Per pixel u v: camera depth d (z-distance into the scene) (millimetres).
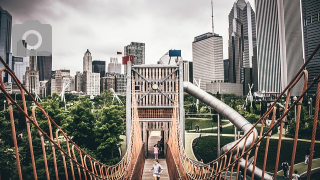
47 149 25125
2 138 27891
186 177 11141
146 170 19078
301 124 49469
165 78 23656
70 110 36469
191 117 83688
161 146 24609
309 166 3973
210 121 77688
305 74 4270
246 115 66438
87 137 35844
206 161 39250
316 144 43938
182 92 23406
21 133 33188
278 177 31297
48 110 32688
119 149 40812
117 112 36156
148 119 23359
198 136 54125
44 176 22047
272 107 5582
